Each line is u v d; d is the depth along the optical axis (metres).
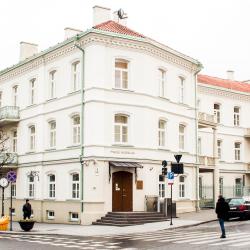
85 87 32.16
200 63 39.22
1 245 19.44
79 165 32.16
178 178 36.47
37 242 20.69
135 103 32.75
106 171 31.12
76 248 17.91
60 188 34.06
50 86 36.75
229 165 49.12
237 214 30.86
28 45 43.31
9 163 39.69
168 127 35.59
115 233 24.66
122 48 32.69
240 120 50.78
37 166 37.12
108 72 32.06
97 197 30.59
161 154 34.47
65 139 33.97
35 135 37.94
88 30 31.56
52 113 35.88
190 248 17.09
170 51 35.72
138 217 30.00
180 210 36.12
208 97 47.41
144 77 33.38
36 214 36.41
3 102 43.69
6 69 42.53
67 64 34.44
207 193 46.75
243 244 18.12
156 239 20.75
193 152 38.47
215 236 21.34
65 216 32.97
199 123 40.12
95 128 31.14
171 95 36.34
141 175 32.59
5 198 41.94
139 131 32.81
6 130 42.84
